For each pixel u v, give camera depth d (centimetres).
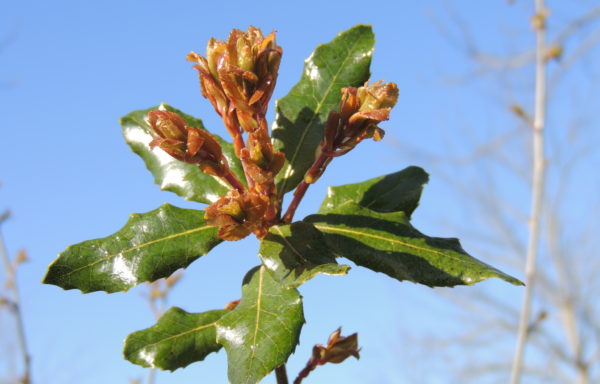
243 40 23
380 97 24
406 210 27
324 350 26
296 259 23
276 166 23
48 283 24
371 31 29
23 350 59
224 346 24
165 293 59
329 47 29
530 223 55
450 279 24
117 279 25
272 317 24
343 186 28
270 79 23
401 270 24
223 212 23
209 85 24
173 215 26
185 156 23
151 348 25
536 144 57
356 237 25
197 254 25
